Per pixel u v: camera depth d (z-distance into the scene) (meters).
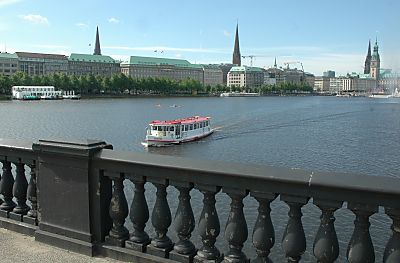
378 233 14.52
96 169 4.55
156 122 57.31
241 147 52.09
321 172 3.46
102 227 4.64
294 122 87.12
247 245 13.60
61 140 4.73
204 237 4.06
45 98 169.00
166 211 4.32
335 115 106.50
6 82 169.88
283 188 3.53
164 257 4.32
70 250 4.74
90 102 156.50
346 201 3.27
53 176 4.82
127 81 196.62
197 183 3.97
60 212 4.82
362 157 43.31
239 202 3.82
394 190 3.05
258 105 155.50
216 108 131.38
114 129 69.50
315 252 3.48
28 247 4.87
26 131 64.56
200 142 57.81
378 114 111.12
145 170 4.27
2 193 5.59
